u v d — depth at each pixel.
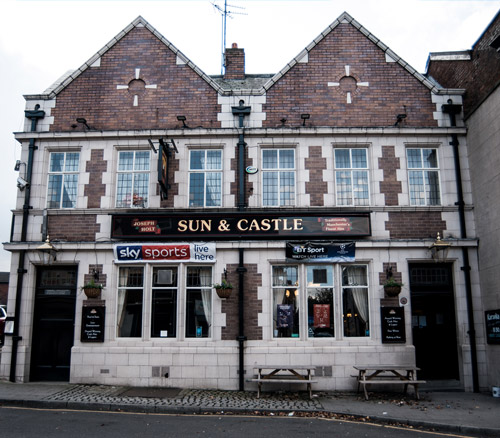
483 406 9.77
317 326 12.01
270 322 11.88
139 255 12.14
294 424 8.33
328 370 11.56
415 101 13.13
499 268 11.22
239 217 12.20
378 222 12.39
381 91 13.17
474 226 12.41
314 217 12.23
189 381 11.56
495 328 11.33
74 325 12.05
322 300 12.16
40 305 12.38
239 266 12.05
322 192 12.55
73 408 9.45
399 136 12.88
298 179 12.66
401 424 8.45
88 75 13.35
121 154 13.05
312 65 13.30
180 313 11.98
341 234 12.15
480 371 11.66
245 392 11.19
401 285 11.70
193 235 12.12
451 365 12.05
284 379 10.77
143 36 13.55
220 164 12.93
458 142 12.88
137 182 12.88
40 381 11.98
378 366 10.88
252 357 11.63
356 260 12.14
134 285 12.35
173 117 13.05
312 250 12.05
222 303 11.94
